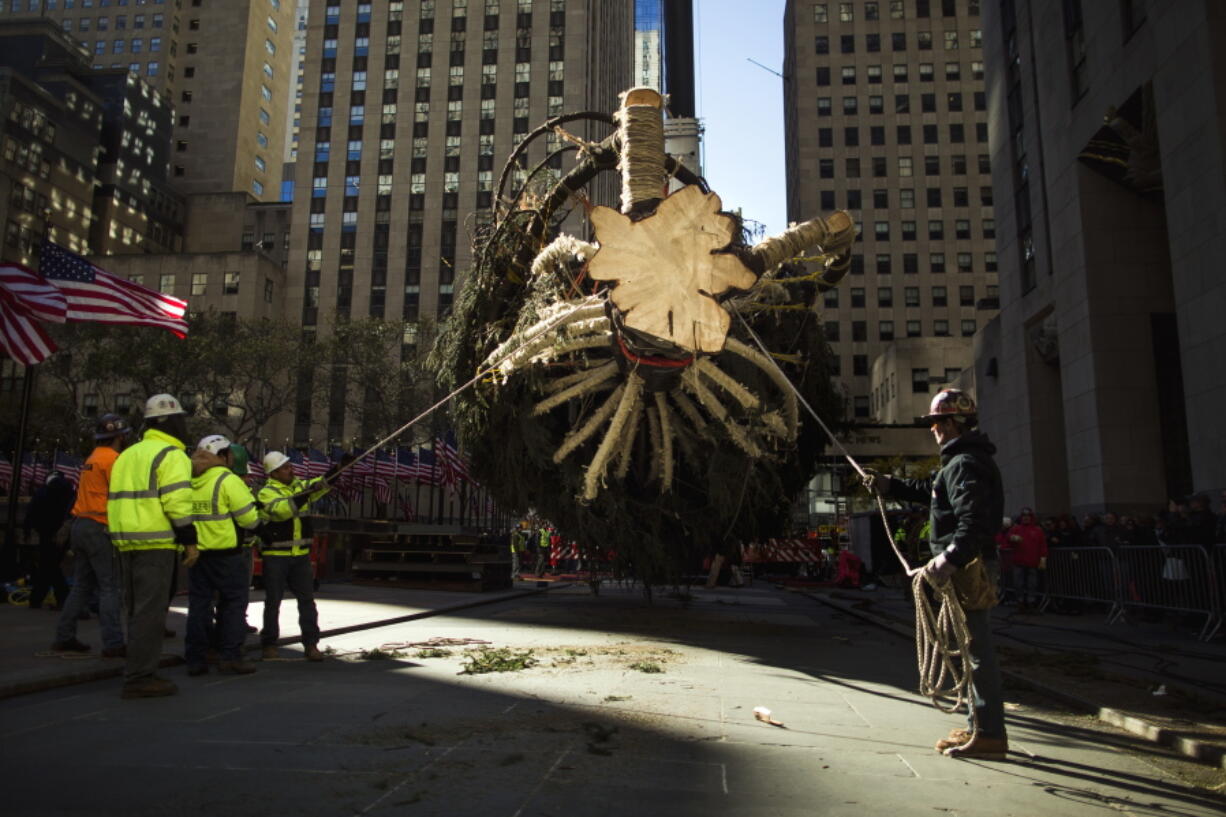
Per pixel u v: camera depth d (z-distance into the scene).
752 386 8.47
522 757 3.95
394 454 28.78
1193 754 4.42
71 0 99.50
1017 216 26.75
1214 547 10.27
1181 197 16.53
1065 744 4.68
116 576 6.73
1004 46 28.08
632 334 5.59
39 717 4.71
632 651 8.11
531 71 74.75
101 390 45.91
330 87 76.38
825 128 78.38
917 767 4.01
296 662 7.16
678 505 9.50
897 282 75.88
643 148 6.36
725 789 3.53
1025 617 14.23
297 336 47.09
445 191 73.44
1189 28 16.28
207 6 99.31
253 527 6.43
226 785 3.41
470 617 11.98
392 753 3.97
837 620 13.27
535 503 10.26
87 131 75.88
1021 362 26.28
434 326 47.75
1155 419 20.17
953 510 4.22
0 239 64.25
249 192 98.75
